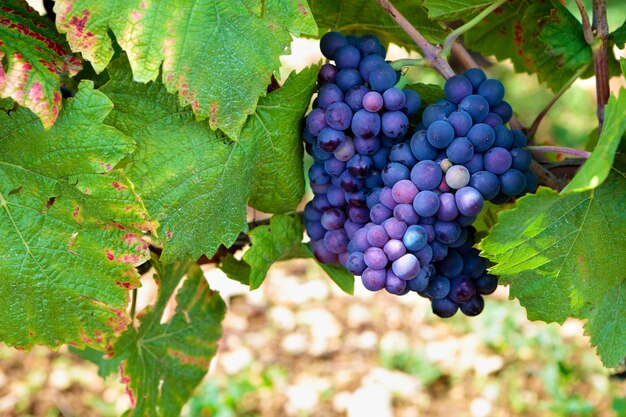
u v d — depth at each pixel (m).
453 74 0.61
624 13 1.26
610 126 0.52
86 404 2.00
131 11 0.53
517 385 2.09
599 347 0.62
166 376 0.73
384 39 0.70
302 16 0.55
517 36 0.74
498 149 0.57
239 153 0.59
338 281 0.64
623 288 0.60
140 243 0.56
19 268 0.56
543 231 0.56
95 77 0.61
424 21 0.65
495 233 0.54
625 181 0.57
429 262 0.58
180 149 0.58
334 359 2.22
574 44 0.64
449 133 0.57
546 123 2.43
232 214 0.61
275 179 0.62
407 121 0.58
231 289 1.01
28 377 2.05
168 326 0.72
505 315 2.25
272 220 0.64
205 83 0.54
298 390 2.10
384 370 2.16
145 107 0.57
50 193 0.55
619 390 1.99
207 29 0.54
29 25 0.54
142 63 0.53
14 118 0.54
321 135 0.59
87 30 0.53
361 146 0.59
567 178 0.65
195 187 0.59
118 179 0.55
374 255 0.57
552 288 0.58
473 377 2.13
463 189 0.57
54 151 0.55
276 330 2.32
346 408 2.05
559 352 2.10
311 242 0.65
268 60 0.55
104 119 0.56
